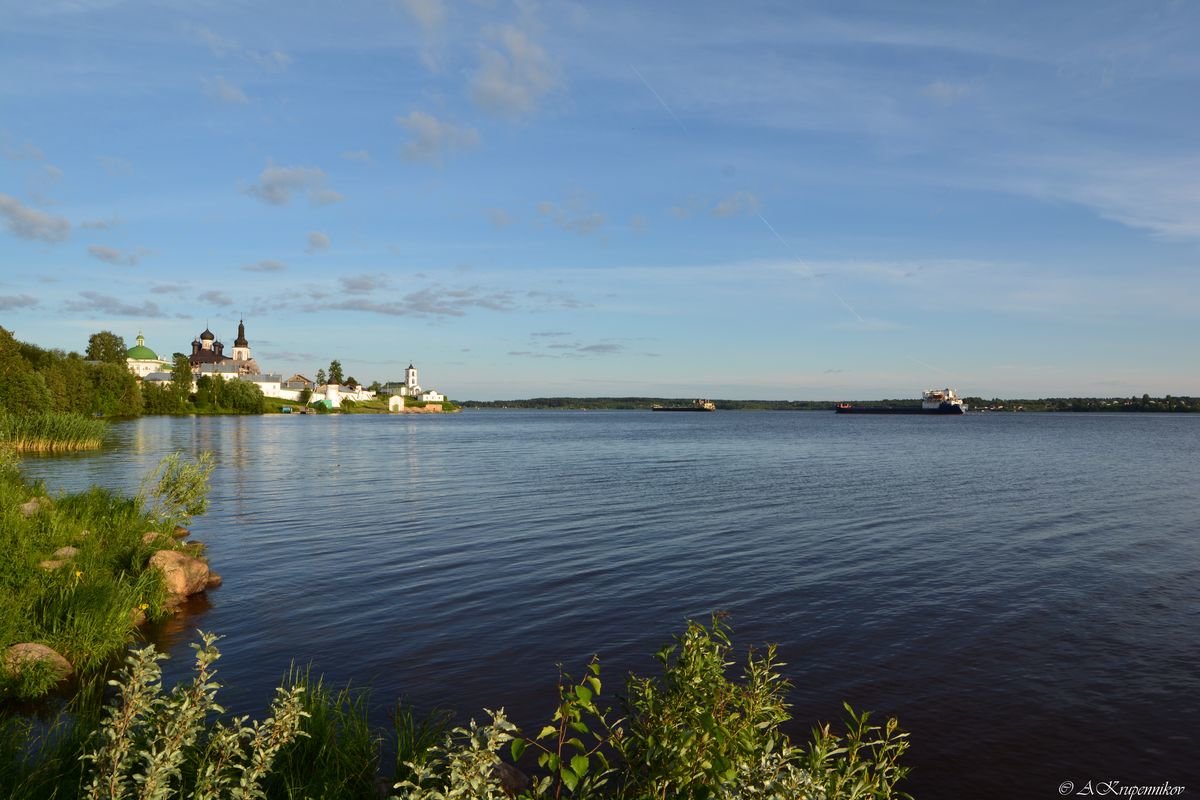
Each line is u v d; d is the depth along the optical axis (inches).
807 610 698.8
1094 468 2288.4
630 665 553.9
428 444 3735.2
